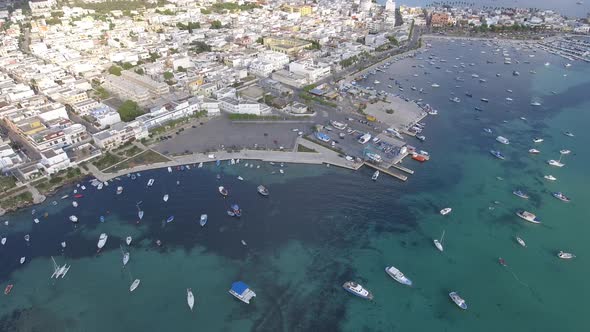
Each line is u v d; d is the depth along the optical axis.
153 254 189.38
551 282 176.75
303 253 190.88
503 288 173.62
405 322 158.62
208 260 186.25
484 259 188.38
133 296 168.38
